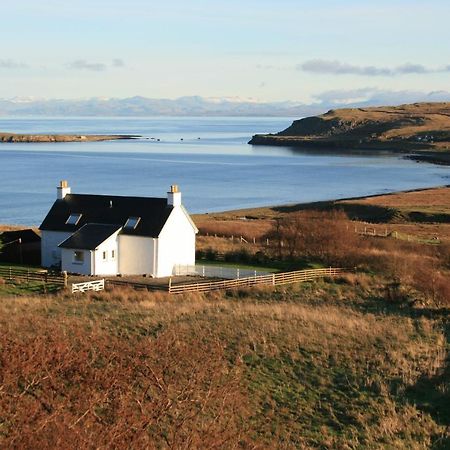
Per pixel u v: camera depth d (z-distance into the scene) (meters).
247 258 62.56
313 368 31.91
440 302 48.00
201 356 30.30
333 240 61.72
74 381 24.16
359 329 38.09
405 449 25.11
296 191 156.25
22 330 32.03
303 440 25.33
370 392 29.78
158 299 45.50
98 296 45.50
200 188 163.00
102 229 57.62
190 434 21.00
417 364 33.00
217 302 45.06
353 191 154.62
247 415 26.50
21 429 18.91
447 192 140.50
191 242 60.09
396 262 59.66
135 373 26.53
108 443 17.86
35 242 62.41
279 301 47.19
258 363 31.70
